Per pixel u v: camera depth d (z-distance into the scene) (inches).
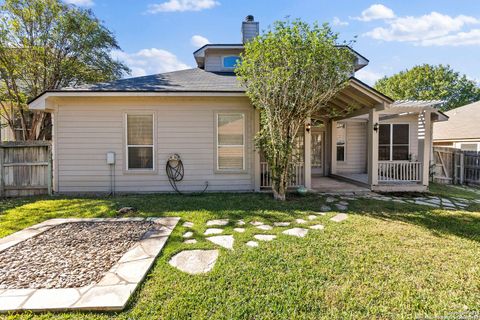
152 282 106.0
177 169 300.5
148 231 166.9
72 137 292.4
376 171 306.8
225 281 105.8
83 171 295.0
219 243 146.3
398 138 435.2
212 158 301.3
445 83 1190.9
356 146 449.7
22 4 382.0
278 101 237.5
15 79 406.9
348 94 287.9
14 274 113.1
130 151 298.8
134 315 86.6
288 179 264.5
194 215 202.1
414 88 1241.4
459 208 232.5
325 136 446.6
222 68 417.1
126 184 298.2
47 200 257.4
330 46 220.1
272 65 228.5
